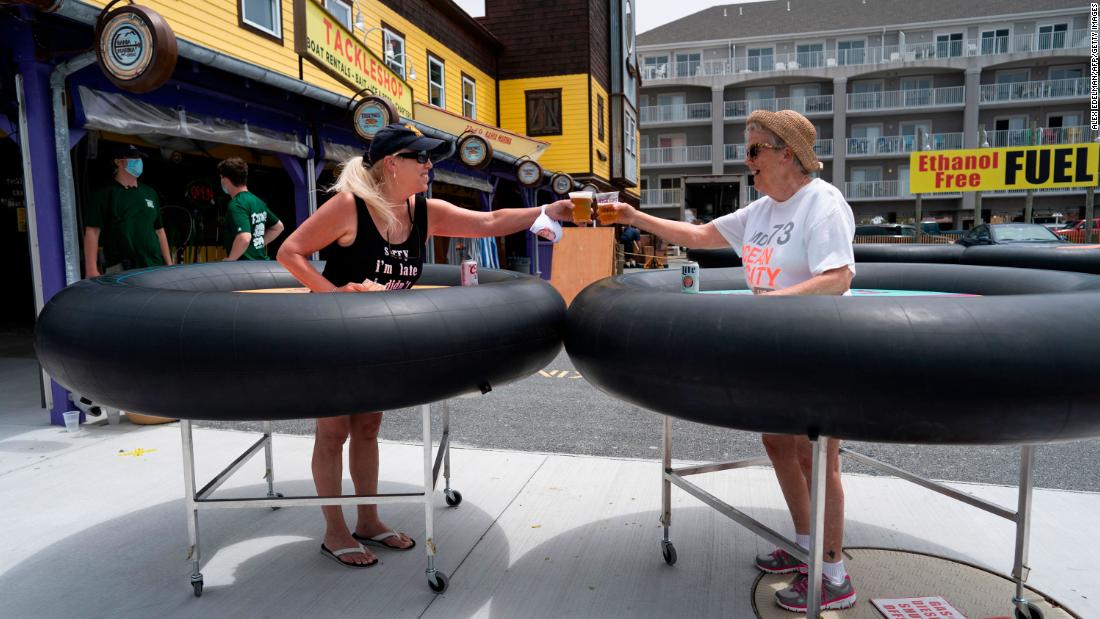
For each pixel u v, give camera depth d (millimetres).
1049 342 1420
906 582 2275
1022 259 5016
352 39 7598
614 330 1820
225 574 2408
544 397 5395
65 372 1940
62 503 3066
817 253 1942
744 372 1529
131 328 1809
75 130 4668
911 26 44188
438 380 1916
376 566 2459
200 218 8875
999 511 2146
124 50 4031
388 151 2227
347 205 2223
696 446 3990
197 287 2896
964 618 2043
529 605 2191
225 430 4305
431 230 2629
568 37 17609
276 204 10414
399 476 3449
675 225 2666
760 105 45469
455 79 15633
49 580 2367
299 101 7191
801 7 48156
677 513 2936
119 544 2650
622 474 3432
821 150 44656
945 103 43312
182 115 5672
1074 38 41969
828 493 2035
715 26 48156
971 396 1400
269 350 1738
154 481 3348
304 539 2695
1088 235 14969
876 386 1431
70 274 4453
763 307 1576
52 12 3961
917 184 16078
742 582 2336
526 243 16141
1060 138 40906
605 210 2689
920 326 1445
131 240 4691
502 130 12367
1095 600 2172
